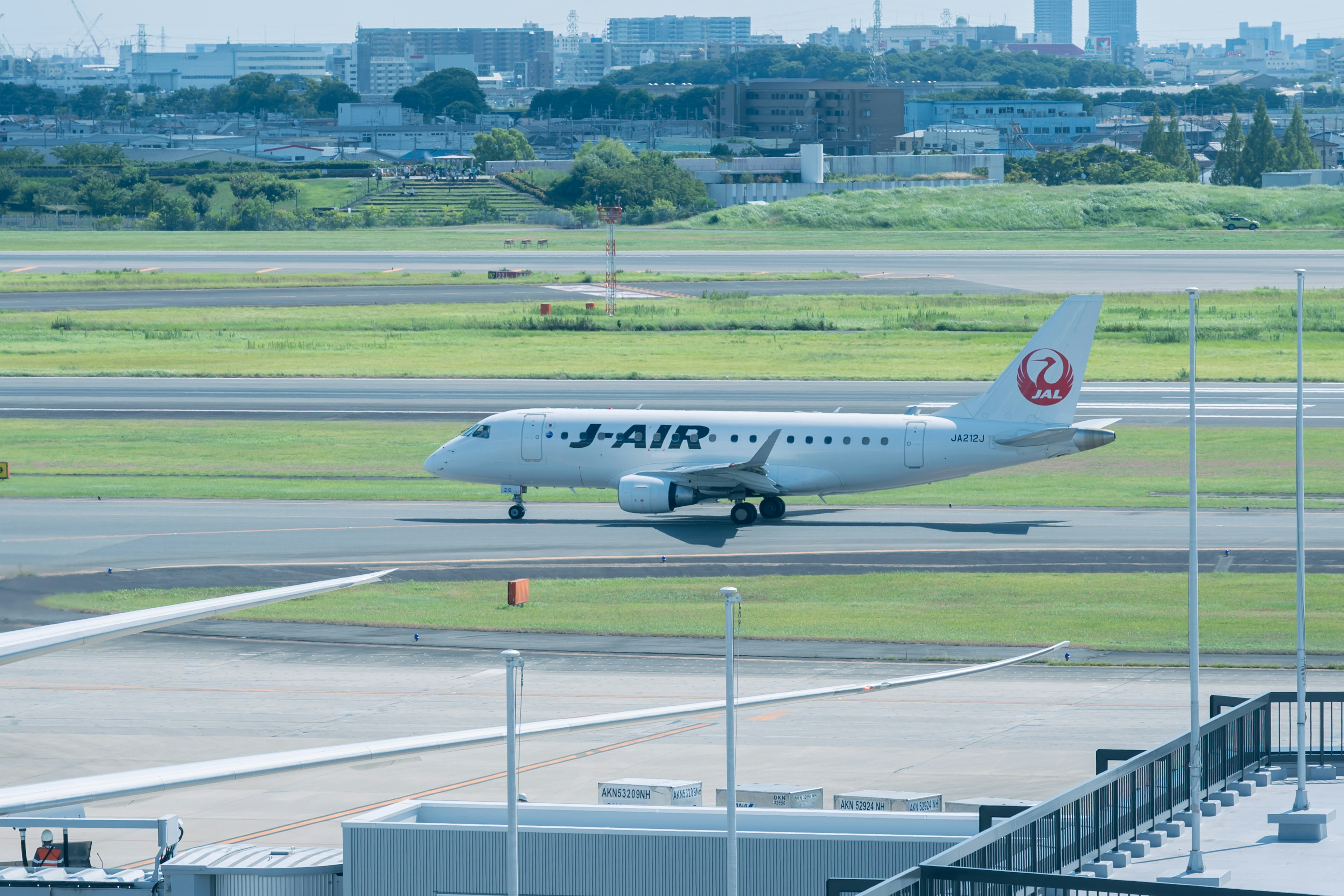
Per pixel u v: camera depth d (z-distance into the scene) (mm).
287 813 165125
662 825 134625
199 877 132625
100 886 133000
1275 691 179000
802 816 133500
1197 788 125875
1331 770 148500
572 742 191875
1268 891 99500
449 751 187875
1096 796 125875
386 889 133500
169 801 168625
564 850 132125
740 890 131000
